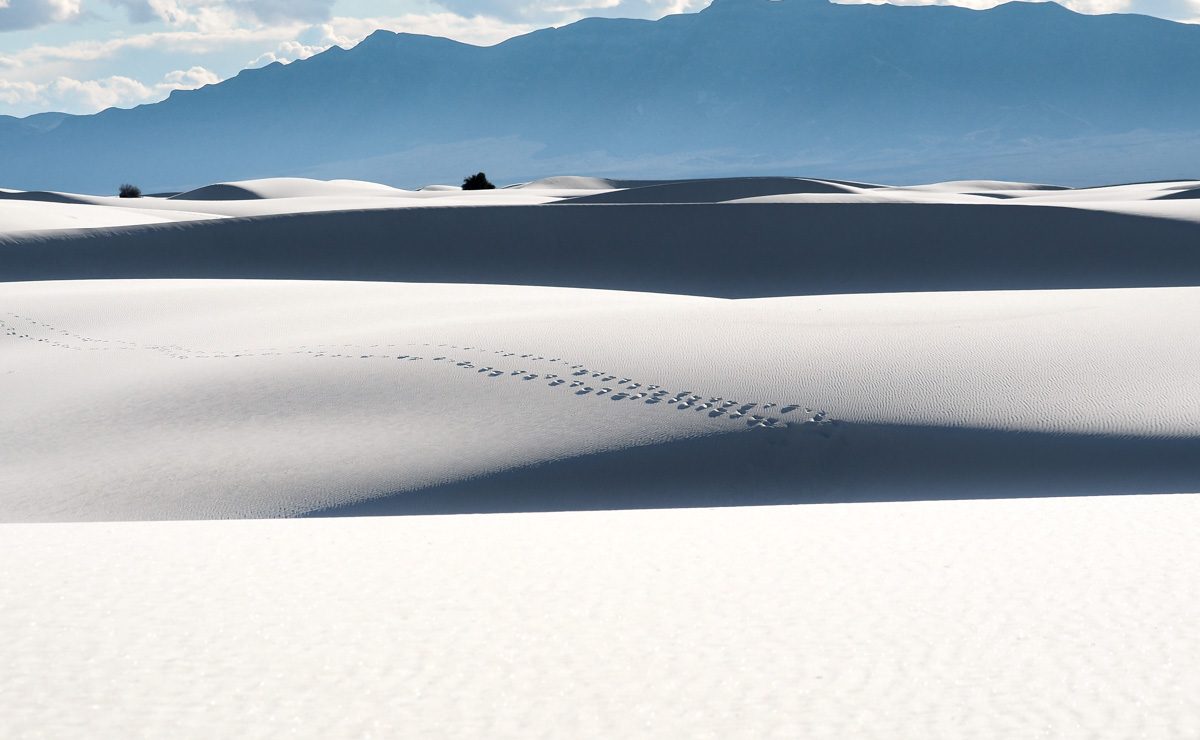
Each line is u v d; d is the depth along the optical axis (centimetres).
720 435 1731
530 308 2844
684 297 3303
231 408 1908
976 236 5200
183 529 920
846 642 588
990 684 530
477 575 727
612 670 554
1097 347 2056
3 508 1559
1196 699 509
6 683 536
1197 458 1616
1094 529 838
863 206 5512
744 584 698
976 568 725
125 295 3050
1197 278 4716
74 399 2000
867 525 884
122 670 553
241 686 534
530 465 1666
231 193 11112
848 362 2008
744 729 486
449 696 523
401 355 2127
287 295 3122
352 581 713
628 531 879
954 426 1734
